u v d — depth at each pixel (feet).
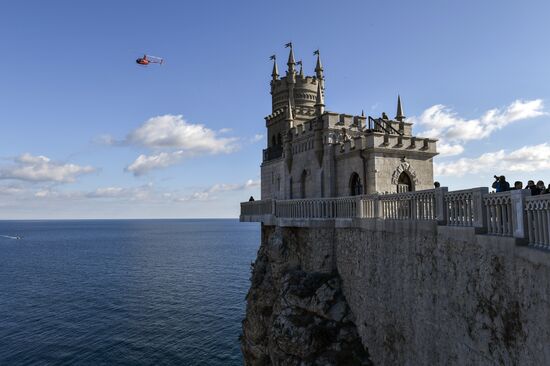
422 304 52.08
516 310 35.06
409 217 57.41
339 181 96.12
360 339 69.62
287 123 119.65
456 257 44.98
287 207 95.76
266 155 137.59
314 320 75.77
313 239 84.07
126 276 285.43
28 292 231.09
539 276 31.86
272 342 80.48
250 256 413.18
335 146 97.55
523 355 34.09
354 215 74.08
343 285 76.38
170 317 177.58
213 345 144.15
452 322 45.70
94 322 170.40
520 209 34.99
